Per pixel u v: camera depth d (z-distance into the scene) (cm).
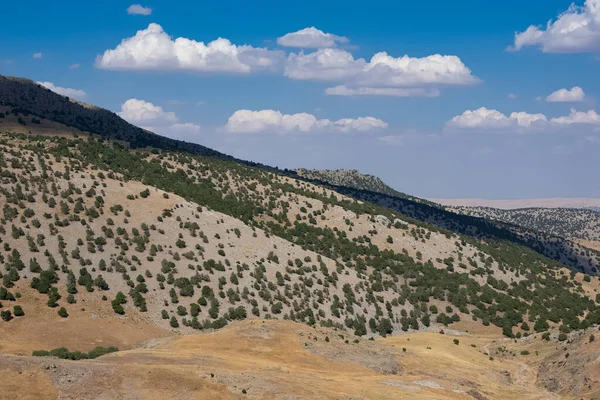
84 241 16025
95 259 15462
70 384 6781
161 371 7425
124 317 13475
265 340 10669
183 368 8012
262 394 7412
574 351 11481
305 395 7612
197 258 17075
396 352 11500
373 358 10650
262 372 8594
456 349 13012
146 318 13775
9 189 17212
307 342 10825
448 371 10806
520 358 13062
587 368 10350
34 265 14125
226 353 9900
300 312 16075
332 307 17112
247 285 16575
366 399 8025
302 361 9981
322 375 9288
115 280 14900
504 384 10831
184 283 15512
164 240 17412
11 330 11650
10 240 14950
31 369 6850
